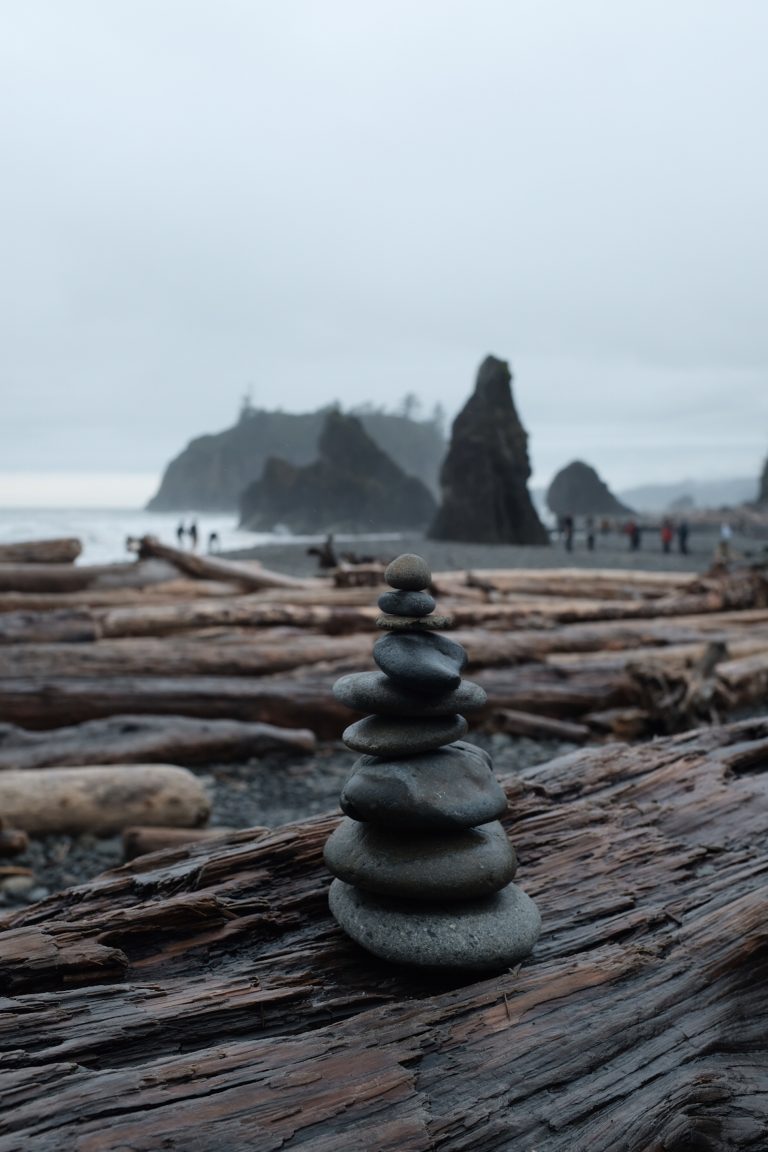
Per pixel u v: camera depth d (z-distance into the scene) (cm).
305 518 8450
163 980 228
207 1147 159
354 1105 174
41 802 521
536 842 303
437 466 16625
